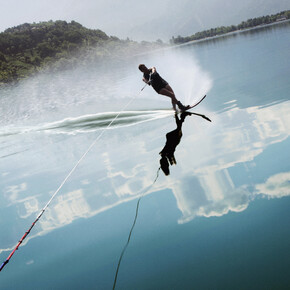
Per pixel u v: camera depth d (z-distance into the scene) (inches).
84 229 140.0
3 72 4082.2
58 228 145.6
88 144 268.5
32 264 124.1
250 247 104.3
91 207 157.9
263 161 157.8
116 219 141.7
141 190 162.4
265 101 265.1
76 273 113.0
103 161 217.8
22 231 150.0
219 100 312.5
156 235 123.7
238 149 180.1
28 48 6658.5
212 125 235.9
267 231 109.1
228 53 848.3
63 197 175.8
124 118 334.6
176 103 309.6
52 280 112.2
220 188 144.5
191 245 112.9
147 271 105.7
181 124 261.0
